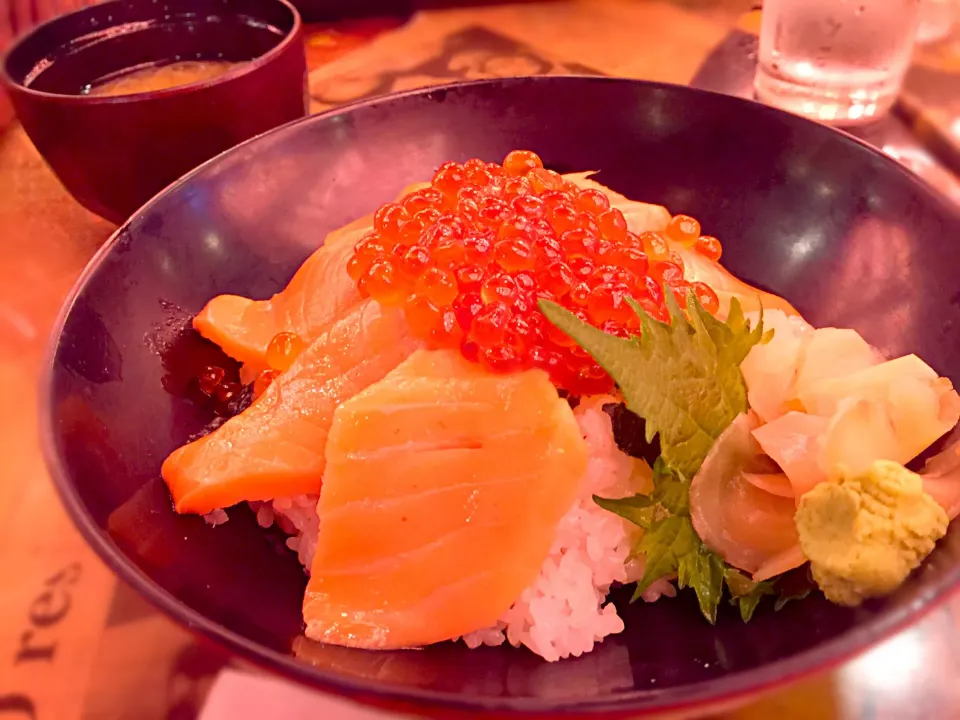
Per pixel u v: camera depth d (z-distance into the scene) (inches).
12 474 8.4
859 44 12.2
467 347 7.3
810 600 6.3
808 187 9.4
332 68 14.7
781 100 13.0
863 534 5.8
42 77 10.7
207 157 10.3
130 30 11.5
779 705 6.5
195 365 8.8
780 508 6.8
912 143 12.1
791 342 8.0
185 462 7.5
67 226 11.6
